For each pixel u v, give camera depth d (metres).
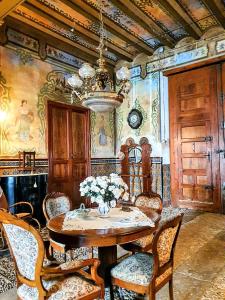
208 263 2.98
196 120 5.69
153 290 1.84
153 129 6.43
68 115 6.07
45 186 4.79
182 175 5.90
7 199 4.18
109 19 4.88
